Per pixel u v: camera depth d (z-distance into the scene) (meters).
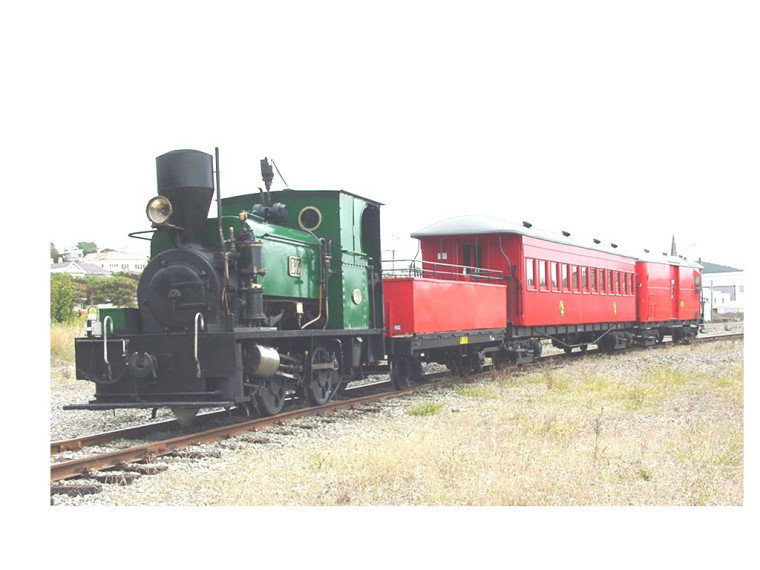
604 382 15.14
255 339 10.20
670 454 8.90
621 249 26.23
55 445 8.81
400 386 14.64
